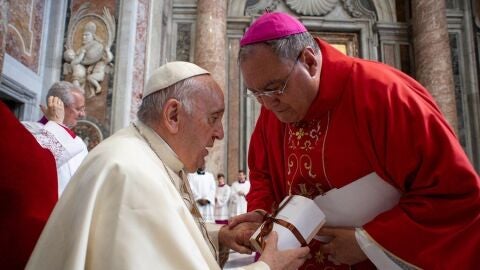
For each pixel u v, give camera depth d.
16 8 5.71
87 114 6.63
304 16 10.08
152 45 7.48
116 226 1.00
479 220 1.25
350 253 1.41
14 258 1.21
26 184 1.25
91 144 6.55
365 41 10.03
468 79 9.38
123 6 6.95
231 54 9.70
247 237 1.58
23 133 1.30
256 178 1.96
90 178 1.08
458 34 9.67
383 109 1.41
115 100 6.65
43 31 6.66
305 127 1.66
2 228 1.19
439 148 1.31
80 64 6.77
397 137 1.35
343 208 1.49
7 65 5.38
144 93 1.41
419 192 1.33
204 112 1.37
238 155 9.27
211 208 7.96
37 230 1.27
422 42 9.16
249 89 1.51
